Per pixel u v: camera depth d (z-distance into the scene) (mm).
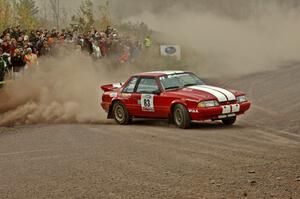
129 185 10859
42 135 17922
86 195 10273
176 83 19156
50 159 13750
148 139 16109
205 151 13961
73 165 12891
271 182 10695
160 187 10617
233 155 13336
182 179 11180
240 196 9836
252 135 16266
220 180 10977
